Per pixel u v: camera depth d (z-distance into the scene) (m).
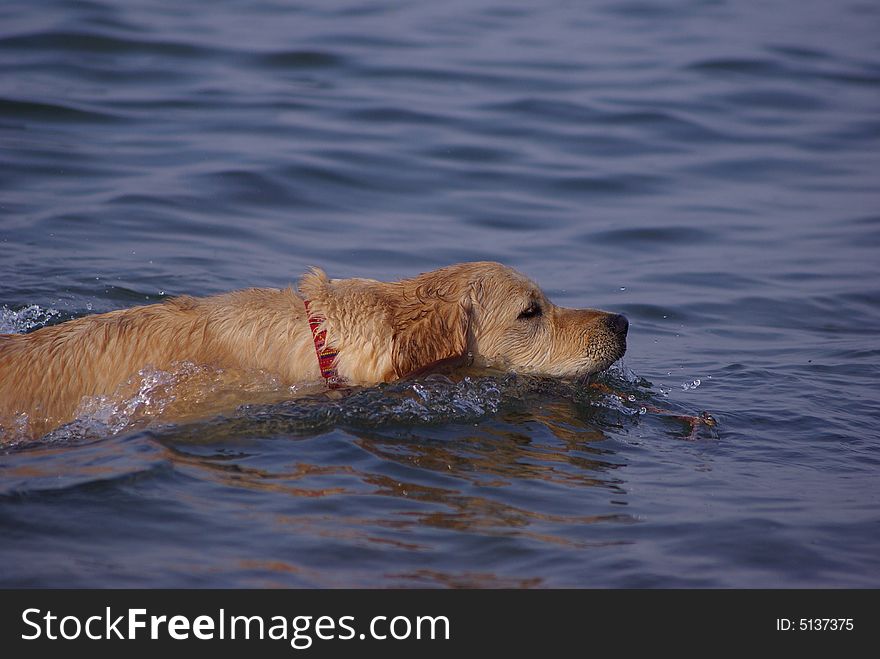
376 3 39.62
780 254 22.92
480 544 10.67
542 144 27.78
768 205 25.33
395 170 25.58
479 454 13.02
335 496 11.52
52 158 24.44
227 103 28.39
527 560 10.41
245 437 12.88
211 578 9.80
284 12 37.25
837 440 14.29
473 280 14.91
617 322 15.79
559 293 20.38
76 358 13.19
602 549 10.72
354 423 13.45
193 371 13.30
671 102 30.81
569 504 11.77
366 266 20.88
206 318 13.70
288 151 25.77
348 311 13.84
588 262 22.05
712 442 14.05
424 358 14.08
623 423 14.53
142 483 11.45
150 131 26.39
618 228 23.77
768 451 13.83
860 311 20.38
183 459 12.17
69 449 12.36
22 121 26.14
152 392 13.11
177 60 31.09
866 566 10.57
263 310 13.82
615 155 27.50
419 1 40.22
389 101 29.38
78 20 33.25
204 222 22.22
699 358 17.91
